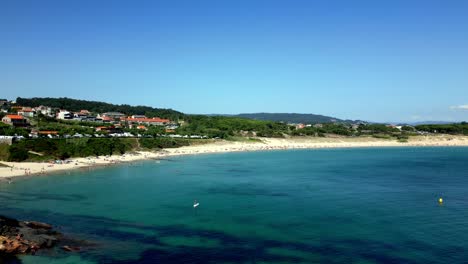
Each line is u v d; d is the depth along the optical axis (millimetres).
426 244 55438
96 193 91812
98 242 56125
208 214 71938
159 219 68562
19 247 50844
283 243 56125
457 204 79562
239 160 173000
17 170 123250
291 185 103062
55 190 94875
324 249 53688
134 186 101750
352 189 96625
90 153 161625
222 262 49281
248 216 70500
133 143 193625
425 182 107562
